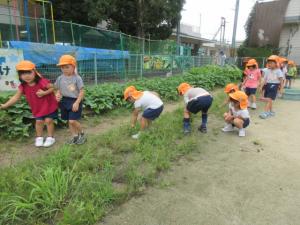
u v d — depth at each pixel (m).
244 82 8.18
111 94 7.26
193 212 2.92
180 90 5.58
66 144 4.50
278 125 6.34
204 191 3.34
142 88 8.35
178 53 18.28
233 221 2.80
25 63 4.30
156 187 3.38
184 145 4.61
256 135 5.52
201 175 3.73
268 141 5.18
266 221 2.81
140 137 4.77
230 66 16.41
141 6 19.94
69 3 18.34
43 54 8.81
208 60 17.19
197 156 4.37
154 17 20.84
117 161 3.98
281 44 25.09
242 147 4.82
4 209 2.68
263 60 21.95
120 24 21.25
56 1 18.36
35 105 4.46
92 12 17.14
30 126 5.28
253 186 3.48
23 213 2.69
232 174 3.79
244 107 5.30
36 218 2.66
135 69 11.66
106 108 6.92
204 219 2.82
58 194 2.89
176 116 6.51
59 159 3.74
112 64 10.61
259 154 4.53
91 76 9.73
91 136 5.12
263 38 25.03
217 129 5.82
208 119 6.58
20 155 4.24
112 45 14.78
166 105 8.26
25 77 4.27
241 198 3.21
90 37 13.84
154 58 12.94
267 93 7.08
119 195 3.09
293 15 23.58
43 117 4.54
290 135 5.60
